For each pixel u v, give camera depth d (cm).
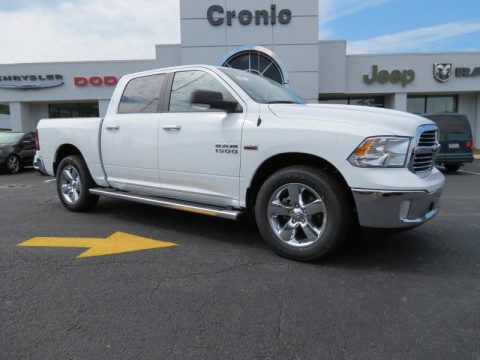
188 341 261
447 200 736
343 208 366
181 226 538
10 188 945
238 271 376
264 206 408
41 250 440
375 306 307
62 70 2180
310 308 304
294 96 498
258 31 1858
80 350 252
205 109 441
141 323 283
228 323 283
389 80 2125
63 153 651
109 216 598
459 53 2112
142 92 524
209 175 443
